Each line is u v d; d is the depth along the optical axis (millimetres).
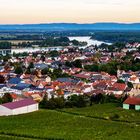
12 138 152625
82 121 197250
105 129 177750
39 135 157625
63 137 156125
